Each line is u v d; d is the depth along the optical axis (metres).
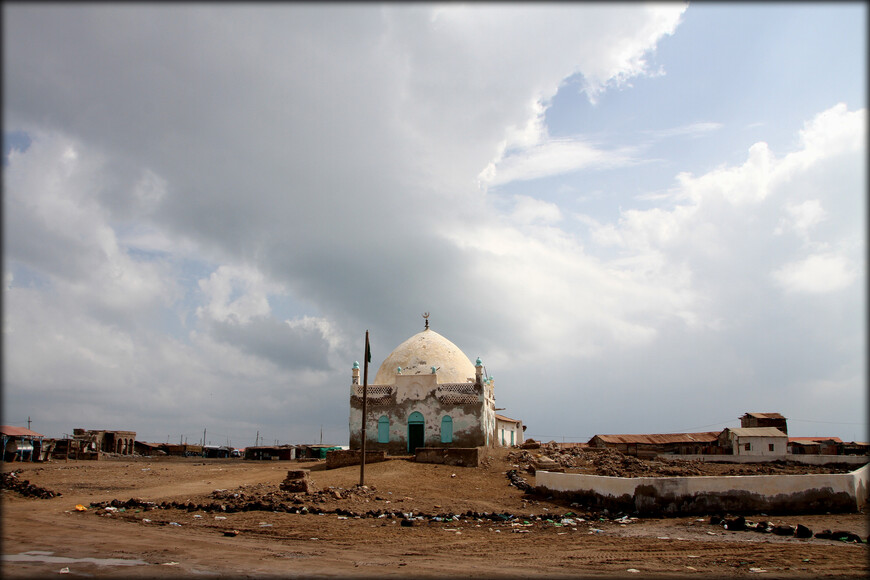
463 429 46.00
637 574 14.83
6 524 20.08
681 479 24.31
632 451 66.12
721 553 17.39
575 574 14.77
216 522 21.53
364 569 14.90
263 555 16.30
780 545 18.53
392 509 25.84
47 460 50.56
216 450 84.19
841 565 15.90
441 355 51.12
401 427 46.94
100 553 15.90
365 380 32.59
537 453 46.47
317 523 21.73
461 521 23.06
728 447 64.94
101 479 34.91
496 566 15.59
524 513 25.58
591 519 23.73
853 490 24.75
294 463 51.12
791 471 43.28
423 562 15.92
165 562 15.04
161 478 36.50
